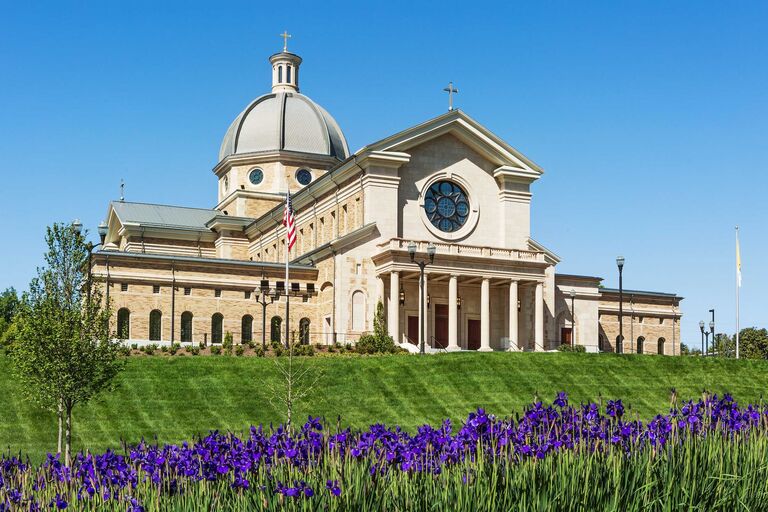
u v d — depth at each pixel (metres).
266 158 115.19
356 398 56.06
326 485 14.39
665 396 61.09
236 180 116.50
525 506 14.25
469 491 14.62
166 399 53.06
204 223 118.38
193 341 83.75
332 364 60.62
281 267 86.75
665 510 14.51
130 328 81.81
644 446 16.55
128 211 116.31
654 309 108.69
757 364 68.75
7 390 52.38
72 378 41.19
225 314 85.06
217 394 54.38
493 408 55.56
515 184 90.44
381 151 83.88
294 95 121.38
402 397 56.62
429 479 15.52
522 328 87.06
